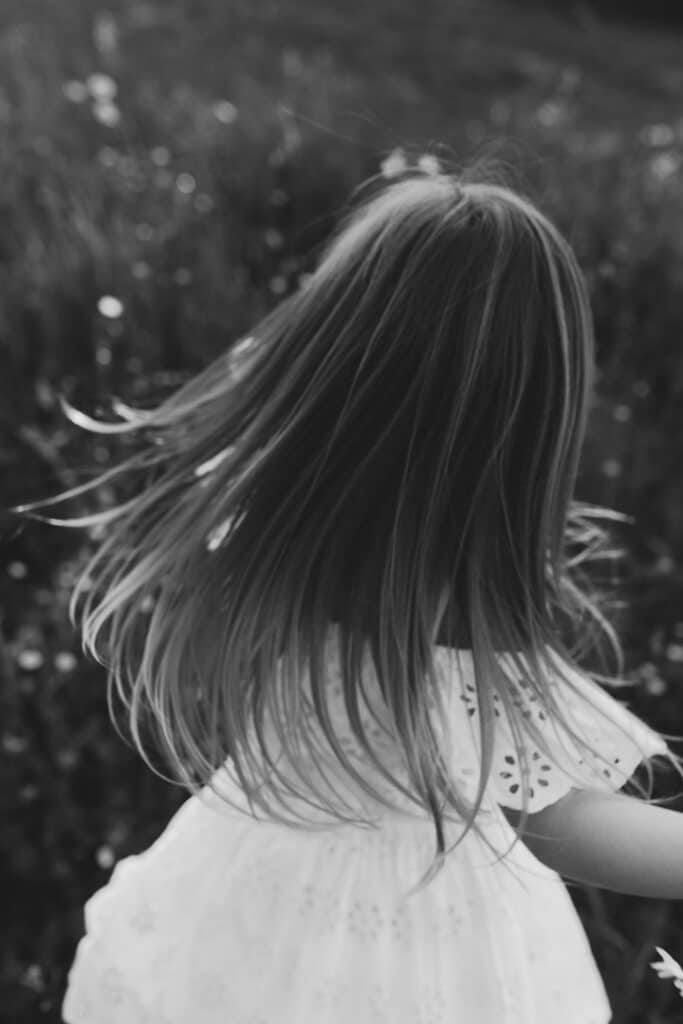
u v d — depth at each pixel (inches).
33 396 75.1
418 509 38.0
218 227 89.0
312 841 41.3
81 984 43.6
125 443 64.3
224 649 39.9
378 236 39.2
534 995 41.1
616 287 89.0
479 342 37.6
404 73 143.4
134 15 145.6
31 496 69.3
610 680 45.4
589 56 165.9
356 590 38.8
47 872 61.1
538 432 38.4
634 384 83.3
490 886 40.6
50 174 95.8
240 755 41.8
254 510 39.7
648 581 69.9
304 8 159.3
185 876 43.0
